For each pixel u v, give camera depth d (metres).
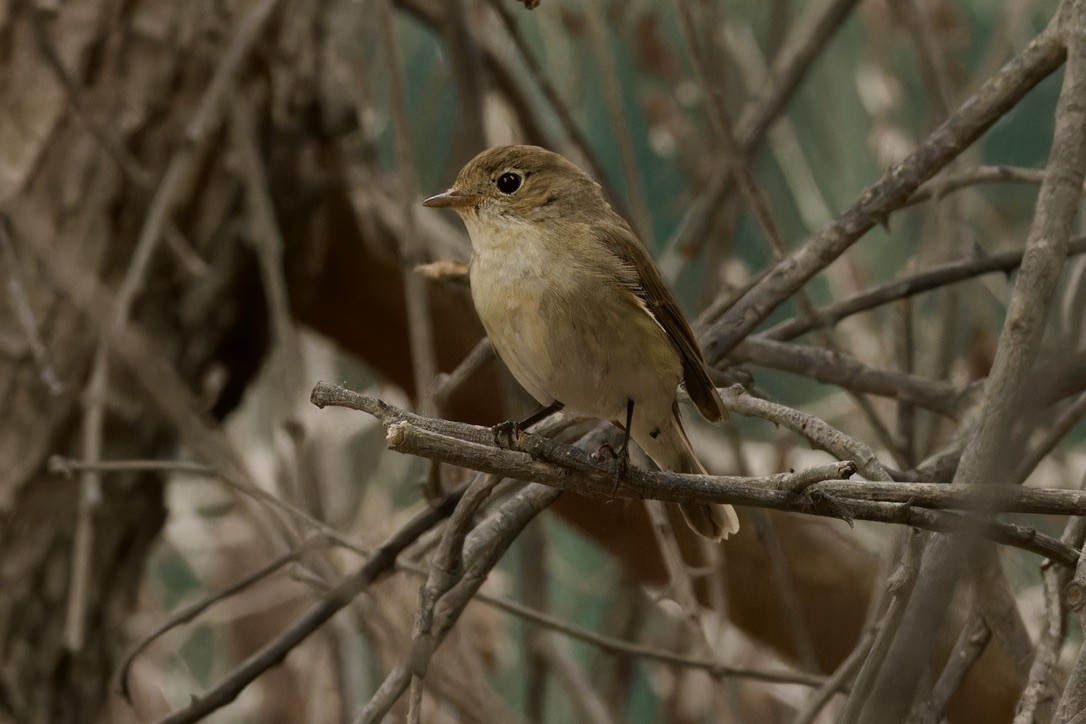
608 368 7.57
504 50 13.41
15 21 10.43
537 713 11.01
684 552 10.70
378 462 12.80
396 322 11.95
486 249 7.93
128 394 10.39
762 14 14.32
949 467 7.57
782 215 13.30
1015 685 9.52
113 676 10.95
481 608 12.09
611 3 12.99
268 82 11.12
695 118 13.46
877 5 12.86
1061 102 7.03
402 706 9.45
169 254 10.69
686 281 13.09
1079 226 11.27
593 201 7.98
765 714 12.70
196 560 14.23
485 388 11.42
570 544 13.77
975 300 11.33
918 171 7.70
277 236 10.04
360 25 12.77
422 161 12.66
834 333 11.40
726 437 11.73
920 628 4.95
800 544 10.75
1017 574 11.59
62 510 10.30
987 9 14.51
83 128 10.43
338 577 7.84
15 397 10.10
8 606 10.16
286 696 13.90
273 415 11.12
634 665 12.55
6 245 9.61
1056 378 5.02
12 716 10.10
